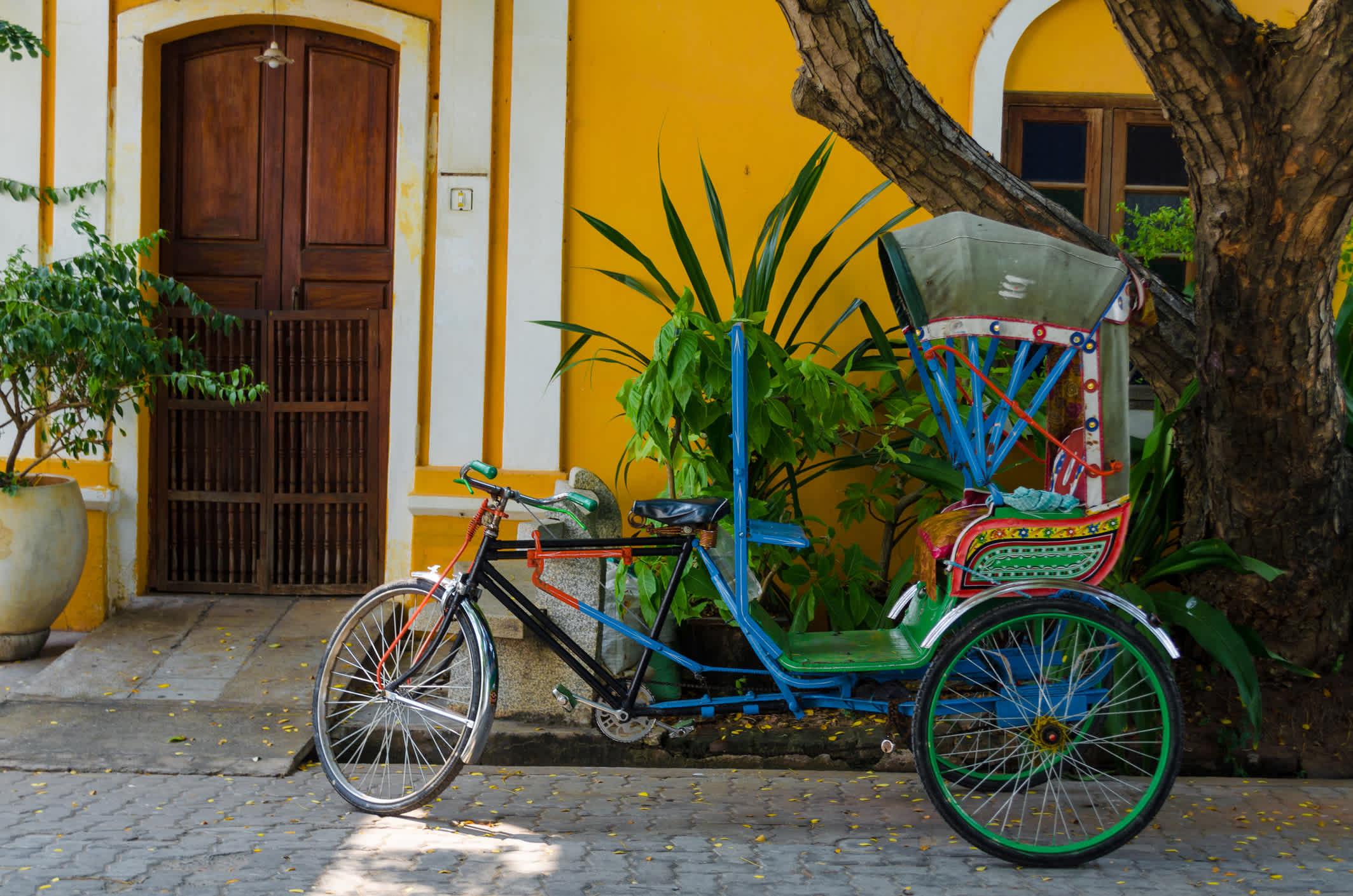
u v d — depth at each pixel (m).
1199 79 3.62
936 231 3.39
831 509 5.36
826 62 3.80
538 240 5.27
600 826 3.40
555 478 5.27
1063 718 3.38
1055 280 3.29
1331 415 4.12
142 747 3.91
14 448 4.70
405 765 3.81
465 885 2.94
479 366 5.29
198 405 5.44
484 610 4.09
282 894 2.86
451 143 5.23
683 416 3.96
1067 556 3.23
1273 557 4.30
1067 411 3.59
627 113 5.30
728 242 4.91
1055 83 5.39
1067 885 3.03
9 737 3.97
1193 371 4.51
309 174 5.43
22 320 4.41
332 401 5.46
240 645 4.86
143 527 5.41
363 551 5.51
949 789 3.69
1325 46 3.45
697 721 4.16
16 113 5.20
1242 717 4.22
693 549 3.55
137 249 4.81
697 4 5.29
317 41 5.39
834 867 3.12
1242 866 3.18
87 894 2.82
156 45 5.34
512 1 5.22
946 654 3.19
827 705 3.44
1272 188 3.69
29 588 4.66
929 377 3.66
